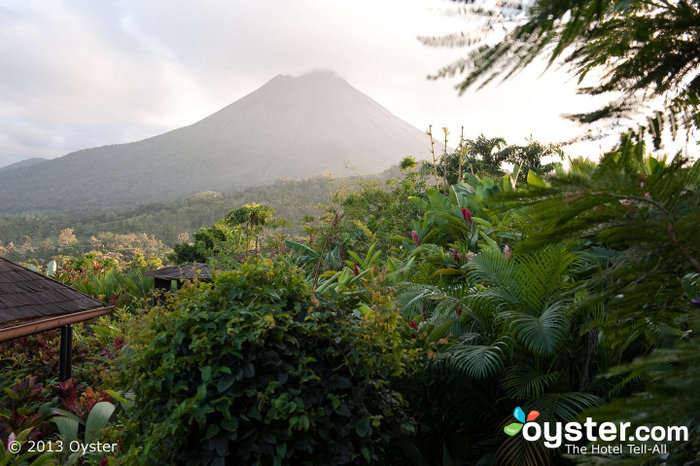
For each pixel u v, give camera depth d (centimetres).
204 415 221
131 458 239
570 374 318
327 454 241
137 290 925
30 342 573
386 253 802
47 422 379
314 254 732
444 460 301
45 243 10019
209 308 266
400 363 280
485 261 364
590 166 65
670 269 74
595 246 333
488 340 338
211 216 12588
